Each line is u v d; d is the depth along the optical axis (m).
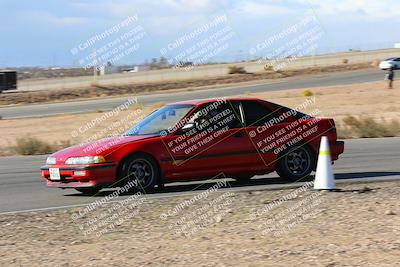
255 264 13.42
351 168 30.80
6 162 39.22
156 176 24.05
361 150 39.38
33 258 14.66
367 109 75.44
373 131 50.31
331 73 151.62
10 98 123.69
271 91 108.06
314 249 14.67
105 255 14.77
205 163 24.61
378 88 101.94
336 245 15.02
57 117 77.38
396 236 15.84
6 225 18.86
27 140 50.19
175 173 24.27
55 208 21.58
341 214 19.03
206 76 161.50
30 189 26.80
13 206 22.47
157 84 141.75
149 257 14.38
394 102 81.62
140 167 23.86
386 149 39.50
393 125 52.53
